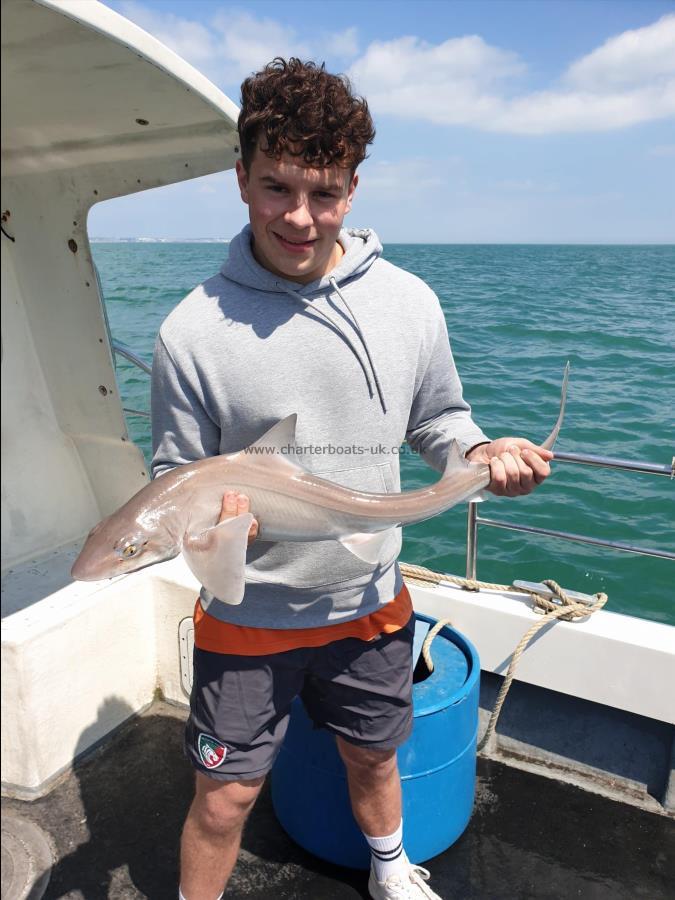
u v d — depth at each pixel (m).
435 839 2.55
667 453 8.55
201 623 1.98
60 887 2.47
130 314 19.66
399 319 1.95
